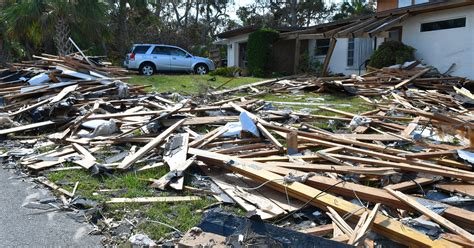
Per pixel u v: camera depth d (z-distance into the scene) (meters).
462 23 13.25
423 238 2.97
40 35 17.81
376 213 3.30
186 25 33.56
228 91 11.55
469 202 3.73
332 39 14.89
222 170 4.66
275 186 3.96
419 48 14.98
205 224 3.17
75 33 17.89
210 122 6.82
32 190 4.29
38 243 3.18
